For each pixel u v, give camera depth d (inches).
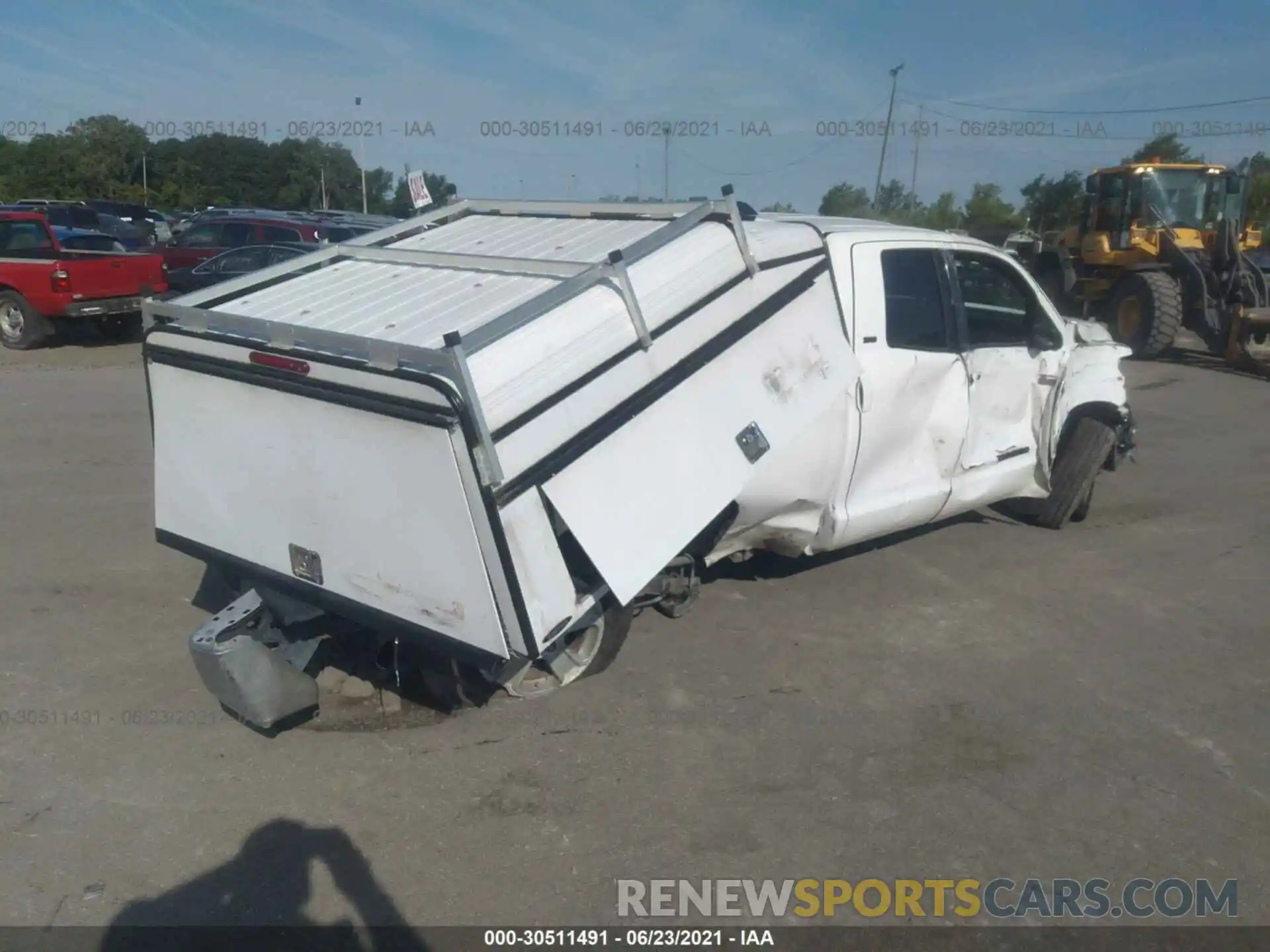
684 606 207.2
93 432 384.5
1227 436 406.6
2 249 609.9
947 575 244.8
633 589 149.4
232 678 162.7
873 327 206.1
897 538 269.9
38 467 331.6
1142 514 297.4
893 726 176.1
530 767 162.6
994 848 144.4
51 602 222.7
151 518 280.8
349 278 189.2
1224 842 146.6
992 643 209.2
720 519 194.4
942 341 224.8
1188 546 269.1
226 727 173.5
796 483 195.9
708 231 176.6
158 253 690.2
